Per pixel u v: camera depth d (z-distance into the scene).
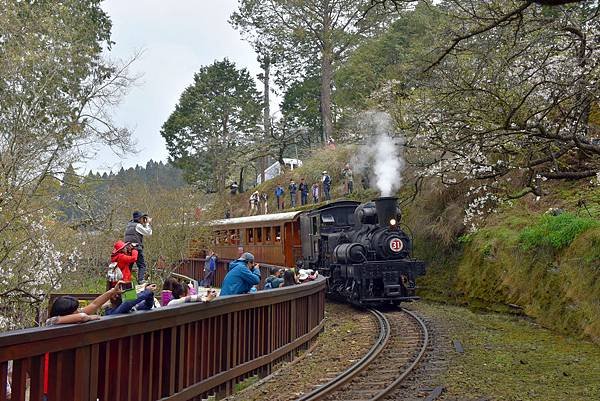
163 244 25.50
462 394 8.44
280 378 9.57
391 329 14.45
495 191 20.05
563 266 14.81
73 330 4.70
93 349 5.00
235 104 51.81
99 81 16.11
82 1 25.59
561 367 10.24
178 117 51.97
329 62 38.25
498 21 7.98
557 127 10.11
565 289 14.38
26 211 12.59
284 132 48.78
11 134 13.21
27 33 14.32
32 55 13.92
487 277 18.39
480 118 10.02
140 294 6.32
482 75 10.84
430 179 22.34
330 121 38.62
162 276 25.50
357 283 18.88
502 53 10.71
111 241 20.34
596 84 9.57
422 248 22.83
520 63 10.59
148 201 25.83
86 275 20.05
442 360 10.84
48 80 14.04
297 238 24.16
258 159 55.28
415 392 8.53
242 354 8.53
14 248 12.82
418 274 18.72
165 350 6.30
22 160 13.04
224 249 30.73
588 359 10.90
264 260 26.14
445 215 21.72
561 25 9.56
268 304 9.64
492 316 16.81
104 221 17.12
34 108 13.80
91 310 5.57
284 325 10.74
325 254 21.83
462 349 11.76
